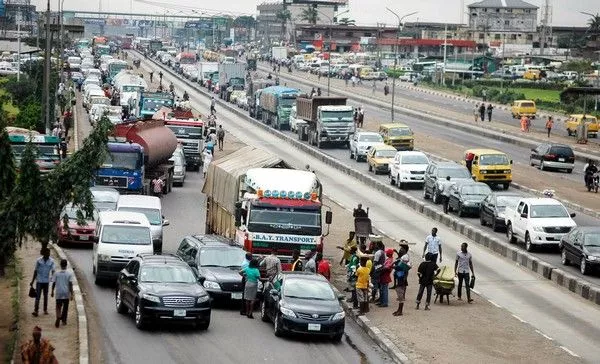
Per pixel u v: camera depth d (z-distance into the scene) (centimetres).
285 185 4366
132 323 3469
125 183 6119
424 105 15800
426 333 3503
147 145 6378
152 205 4953
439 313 3856
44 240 3769
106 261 4053
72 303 3644
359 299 3794
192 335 3347
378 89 19250
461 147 10562
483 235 5612
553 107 15338
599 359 3281
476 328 3622
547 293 4422
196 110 14700
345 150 10281
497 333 3562
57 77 13175
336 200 7106
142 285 3394
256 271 3675
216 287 3769
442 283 4012
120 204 4912
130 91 12531
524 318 3894
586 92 10962
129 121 6731
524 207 5438
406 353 3198
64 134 9150
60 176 3934
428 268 3903
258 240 4294
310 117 10544
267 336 3394
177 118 8606
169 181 7156
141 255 3641
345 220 6194
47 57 8494
